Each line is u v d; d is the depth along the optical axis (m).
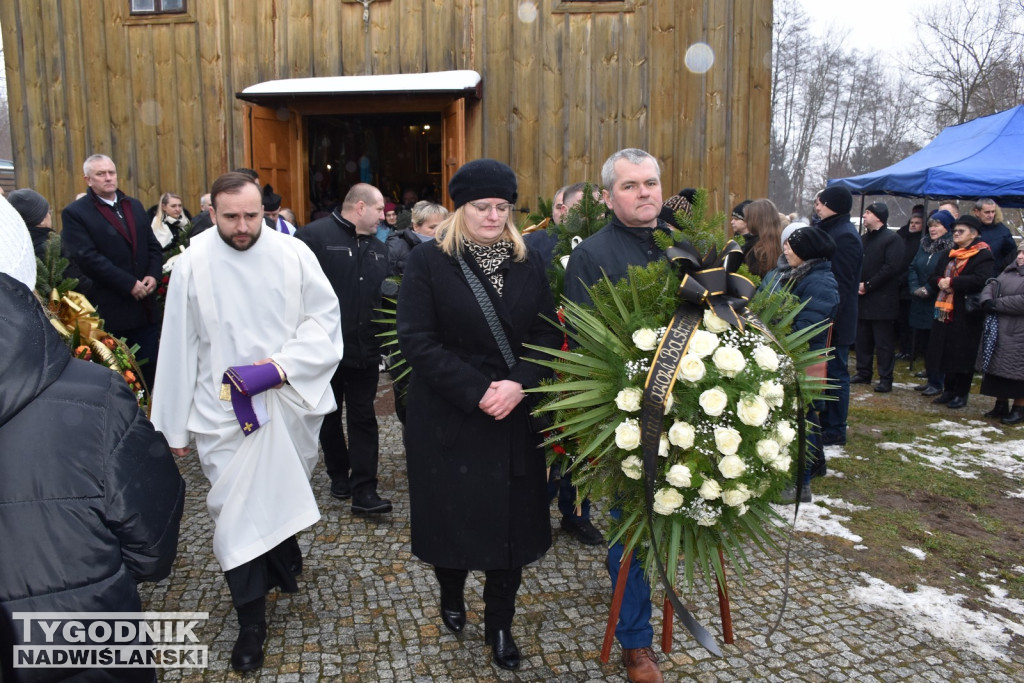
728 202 7.70
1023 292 5.60
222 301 2.65
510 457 2.48
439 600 3.09
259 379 2.56
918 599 3.17
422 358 2.41
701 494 2.04
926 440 5.45
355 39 7.80
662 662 2.69
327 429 4.11
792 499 4.19
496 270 2.51
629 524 2.23
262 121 7.80
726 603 2.39
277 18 7.91
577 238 3.30
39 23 8.32
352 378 3.84
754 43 7.55
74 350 2.86
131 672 1.41
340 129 11.01
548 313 2.61
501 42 7.67
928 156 9.62
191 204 8.27
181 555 3.48
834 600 3.14
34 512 1.27
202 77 8.10
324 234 3.89
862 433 5.62
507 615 2.62
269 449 2.65
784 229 5.41
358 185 3.93
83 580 1.29
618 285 2.30
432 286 2.47
